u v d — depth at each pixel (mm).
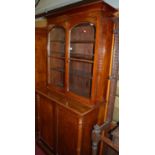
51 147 2102
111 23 1489
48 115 2020
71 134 1670
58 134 1896
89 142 1711
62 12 1667
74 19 1592
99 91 1587
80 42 1663
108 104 1634
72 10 1547
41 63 2270
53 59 2145
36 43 2164
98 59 1454
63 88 1939
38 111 2236
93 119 1648
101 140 1508
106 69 1580
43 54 2262
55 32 2020
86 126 1587
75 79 1898
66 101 1778
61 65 2080
